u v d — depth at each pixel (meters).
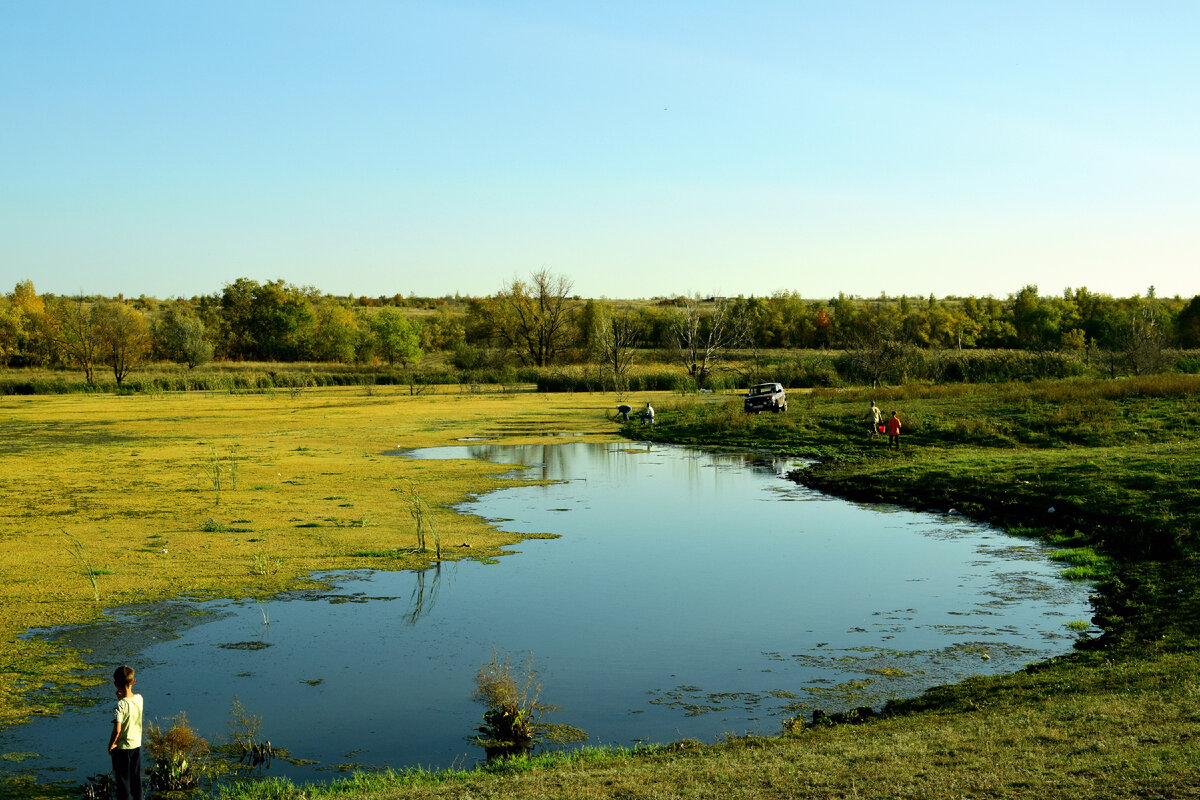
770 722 11.31
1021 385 55.41
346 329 141.00
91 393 94.38
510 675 13.16
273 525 24.72
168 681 13.10
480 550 21.69
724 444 45.34
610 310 139.25
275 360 142.25
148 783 9.90
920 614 16.14
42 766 10.33
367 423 59.47
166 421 61.38
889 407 48.50
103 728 11.44
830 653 14.10
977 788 7.29
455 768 10.07
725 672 13.30
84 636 15.14
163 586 18.27
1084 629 14.94
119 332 102.38
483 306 136.88
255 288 148.38
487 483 33.34
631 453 43.69
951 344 123.44
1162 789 6.96
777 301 145.00
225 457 41.44
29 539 22.78
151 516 26.12
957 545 21.97
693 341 99.62
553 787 8.14
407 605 17.00
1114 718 9.23
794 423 46.81
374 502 28.86
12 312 123.94
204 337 138.12
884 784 7.57
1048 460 29.77
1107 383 50.59
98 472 36.12
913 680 12.77
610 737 10.98
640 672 13.36
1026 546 21.62
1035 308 127.25
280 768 10.22
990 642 14.42
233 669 13.59
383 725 11.48
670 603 17.06
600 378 92.75
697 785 7.94
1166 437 35.72
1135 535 20.59
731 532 23.91
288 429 55.72
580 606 16.91
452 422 60.06
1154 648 13.03
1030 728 9.14
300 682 13.05
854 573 19.27
